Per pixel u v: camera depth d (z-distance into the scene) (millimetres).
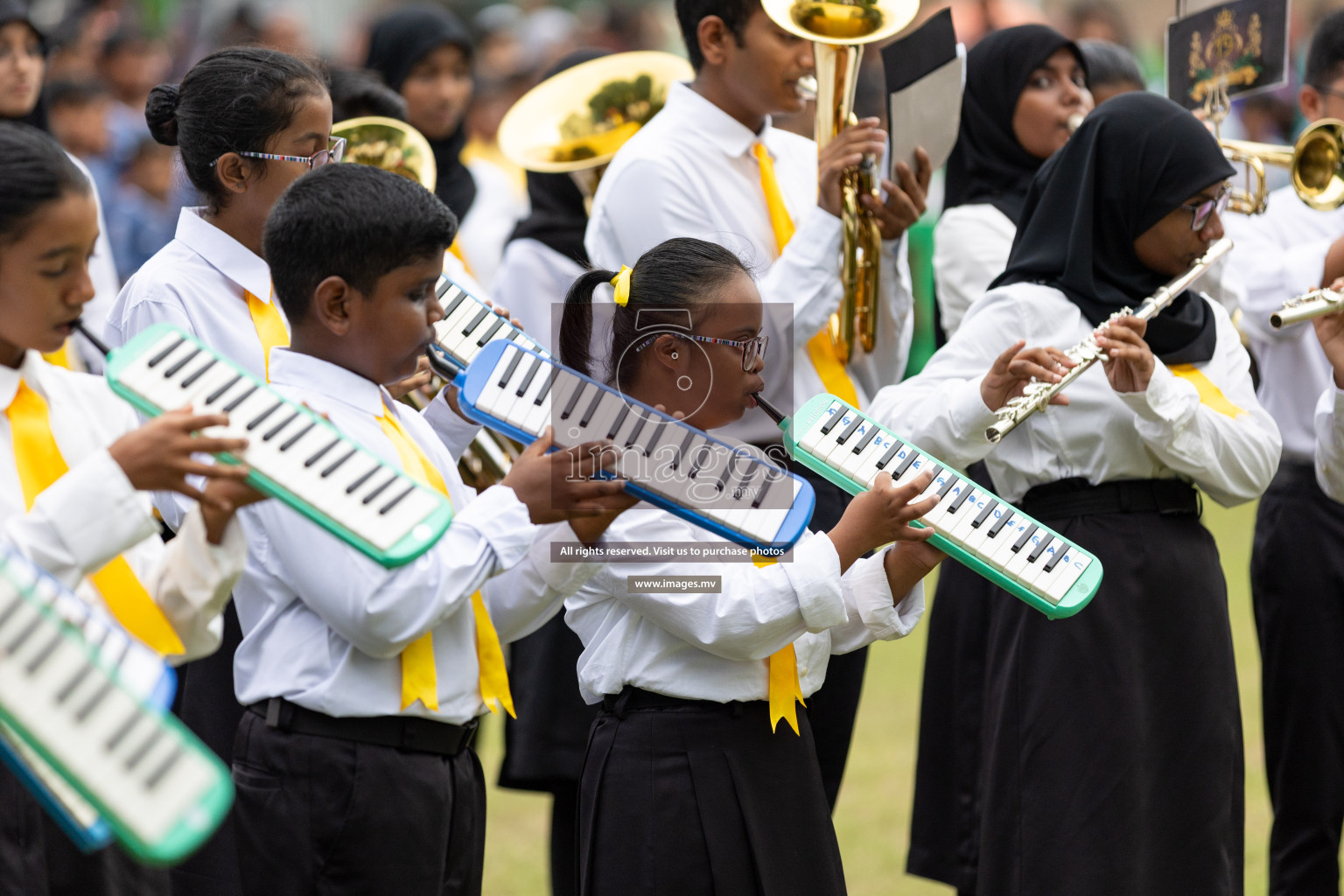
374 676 9602
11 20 17172
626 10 47312
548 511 9570
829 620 10352
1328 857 15602
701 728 10695
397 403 10734
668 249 10914
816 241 14523
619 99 18953
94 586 8945
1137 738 12422
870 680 25500
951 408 12492
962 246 16516
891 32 14438
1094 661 12531
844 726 14828
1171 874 12562
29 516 8086
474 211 27156
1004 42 16922
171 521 11883
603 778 10891
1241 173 17922
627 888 10617
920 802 15555
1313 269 15836
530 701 15539
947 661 15406
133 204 28484
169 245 12516
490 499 9570
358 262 9594
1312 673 15656
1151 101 13094
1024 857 12641
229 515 8562
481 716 10375
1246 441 12914
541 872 17625
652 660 10750
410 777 9688
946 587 15477
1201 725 12719
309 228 9641
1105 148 13031
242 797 9734
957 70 14820
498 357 9906
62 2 34219
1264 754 16219
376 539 8297
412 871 9656
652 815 10625
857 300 15008
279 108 11828
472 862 10320
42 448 9250
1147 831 12453
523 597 10523
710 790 10609
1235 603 28781
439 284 11648
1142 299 13242
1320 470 14594
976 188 17078
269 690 9672
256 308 12250
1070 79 16859
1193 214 12875
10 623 6980
